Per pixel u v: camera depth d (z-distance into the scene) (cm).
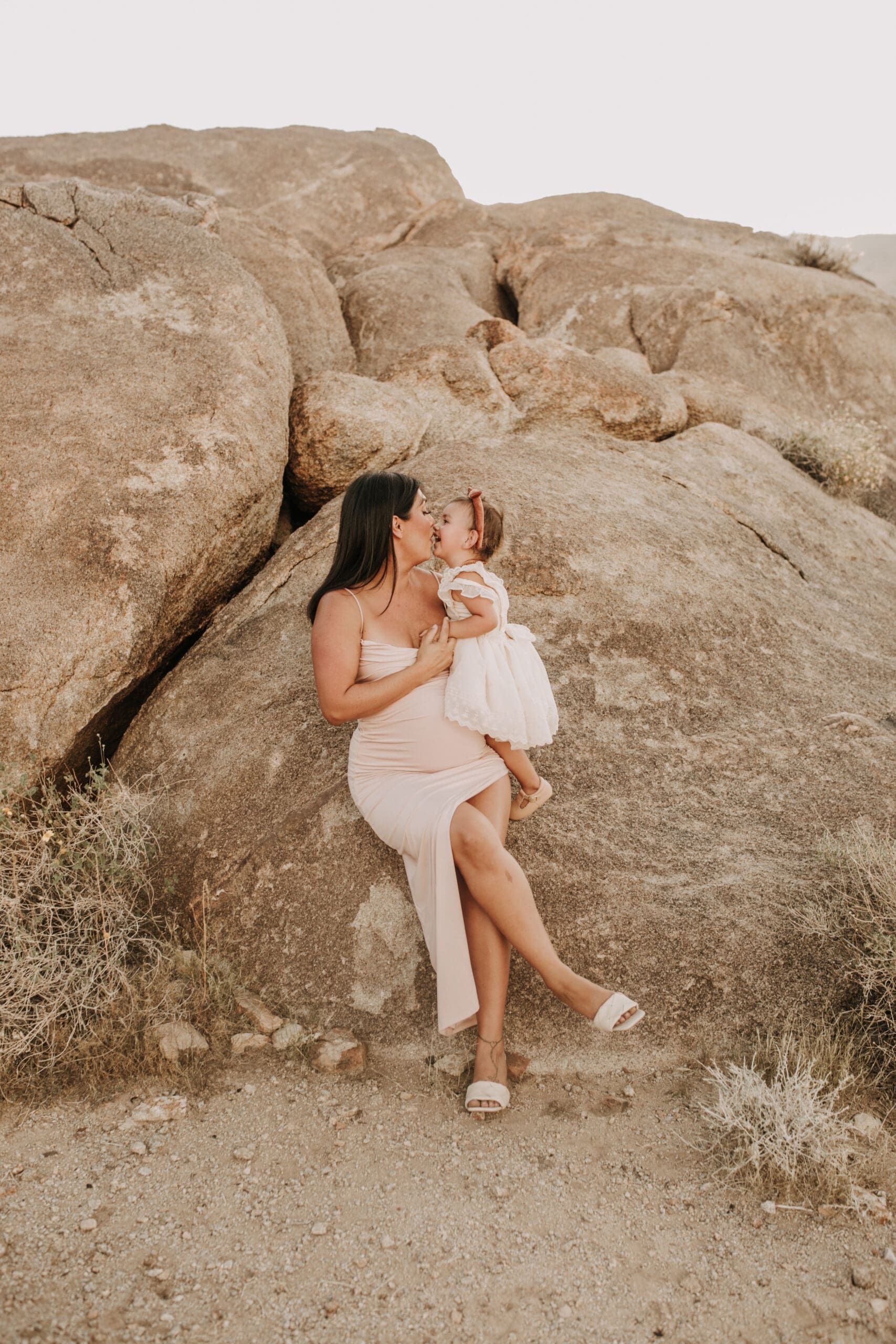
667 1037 322
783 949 333
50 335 516
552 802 375
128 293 558
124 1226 254
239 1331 224
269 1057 321
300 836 367
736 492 646
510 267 1173
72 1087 305
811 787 399
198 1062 314
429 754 316
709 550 538
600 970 330
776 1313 232
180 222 617
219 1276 239
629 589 472
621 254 1128
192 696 432
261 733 404
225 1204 263
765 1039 321
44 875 338
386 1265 244
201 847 378
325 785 378
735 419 828
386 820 315
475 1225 257
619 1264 246
